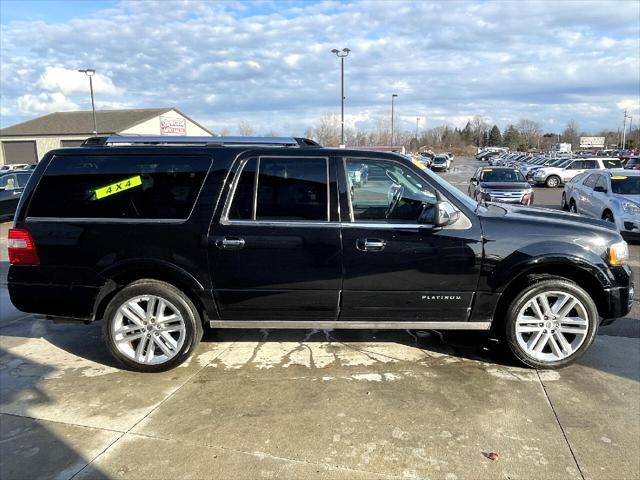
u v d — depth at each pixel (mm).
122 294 4047
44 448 3068
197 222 3941
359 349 4598
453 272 3932
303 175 3975
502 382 3906
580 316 4043
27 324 5457
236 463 2902
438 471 2828
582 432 3199
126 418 3410
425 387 3826
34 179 4109
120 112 53469
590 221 4270
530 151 114438
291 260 3922
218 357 4438
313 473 2812
